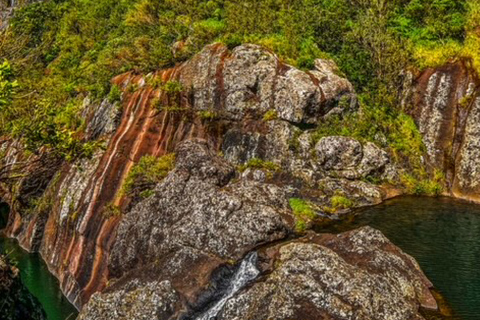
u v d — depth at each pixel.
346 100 27.80
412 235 19.98
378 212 22.97
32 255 29.12
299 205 22.16
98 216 25.23
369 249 15.73
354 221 21.67
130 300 15.94
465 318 13.52
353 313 12.71
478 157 26.14
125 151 28.28
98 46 46.62
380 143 27.50
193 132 28.52
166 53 32.78
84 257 24.17
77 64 45.75
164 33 37.22
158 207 20.34
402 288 14.40
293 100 26.80
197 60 30.22
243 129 27.53
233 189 20.75
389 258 15.46
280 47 29.72
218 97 28.58
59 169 30.78
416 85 29.64
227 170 22.47
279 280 14.10
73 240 25.92
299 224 19.09
